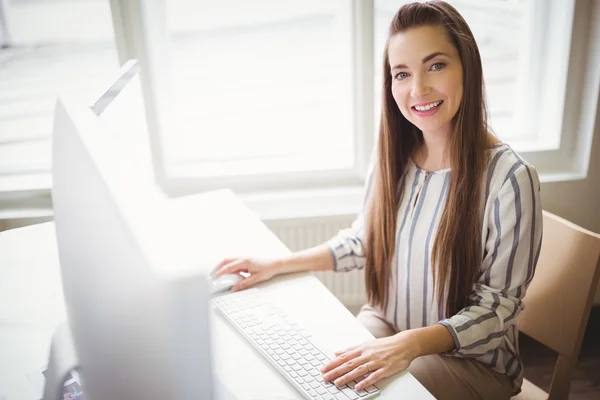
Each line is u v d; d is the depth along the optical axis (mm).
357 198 1982
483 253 1209
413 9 1176
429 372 1181
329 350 1000
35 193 1910
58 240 765
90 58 1920
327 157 2121
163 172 1977
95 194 568
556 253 1284
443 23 1148
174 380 497
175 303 458
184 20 1909
